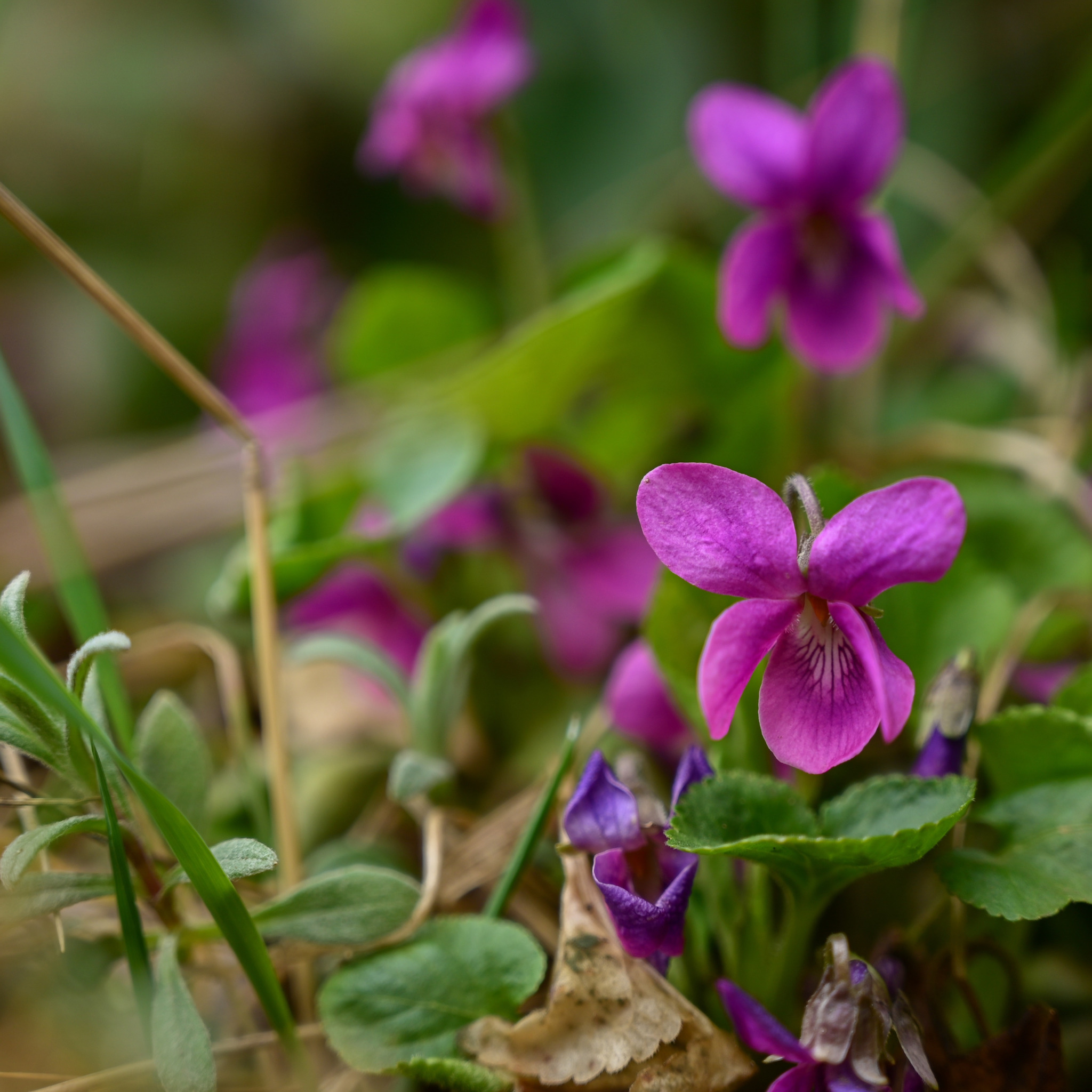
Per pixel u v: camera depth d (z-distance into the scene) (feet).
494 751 1.28
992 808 1.13
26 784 1.13
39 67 2.18
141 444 1.82
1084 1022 1.18
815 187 1.26
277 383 1.75
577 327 1.30
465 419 1.32
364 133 2.16
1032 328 1.47
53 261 1.17
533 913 1.16
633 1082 1.10
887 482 1.19
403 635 1.31
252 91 2.19
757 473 1.41
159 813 1.07
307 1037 1.14
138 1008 1.09
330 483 1.31
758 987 1.12
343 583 1.31
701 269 1.31
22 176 2.10
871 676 1.07
